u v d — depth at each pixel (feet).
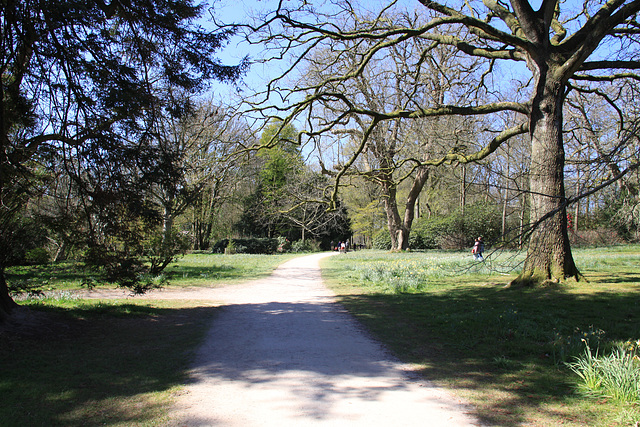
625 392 12.42
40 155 26.02
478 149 65.72
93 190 25.90
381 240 144.97
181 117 27.12
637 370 13.05
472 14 44.68
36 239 32.99
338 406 12.87
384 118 40.68
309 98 41.60
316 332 23.80
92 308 29.37
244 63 27.68
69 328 23.57
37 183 27.76
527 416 11.66
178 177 26.35
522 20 33.91
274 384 15.05
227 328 25.16
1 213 26.58
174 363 17.76
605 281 34.83
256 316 29.30
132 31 25.08
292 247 163.32
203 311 31.48
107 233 26.66
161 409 12.69
